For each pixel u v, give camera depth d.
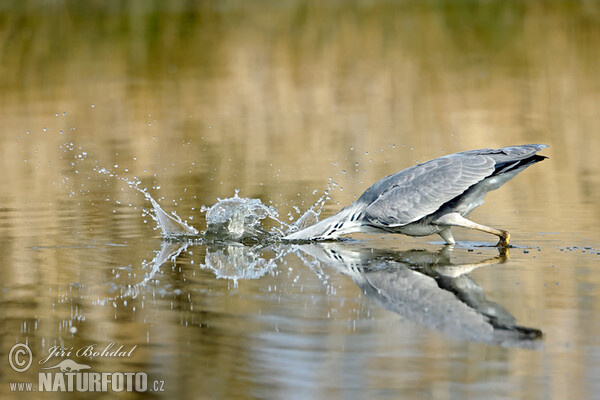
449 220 12.77
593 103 26.56
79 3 45.59
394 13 44.56
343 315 9.70
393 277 11.25
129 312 9.95
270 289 10.80
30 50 36.53
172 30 40.94
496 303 9.98
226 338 9.04
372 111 26.52
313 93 29.30
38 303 10.31
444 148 21.64
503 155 12.70
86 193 17.44
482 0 47.06
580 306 9.77
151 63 34.62
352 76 31.73
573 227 13.91
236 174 19.14
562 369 8.05
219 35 39.75
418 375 8.00
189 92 29.75
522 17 42.69
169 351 8.73
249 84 30.81
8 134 24.16
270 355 8.55
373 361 8.34
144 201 16.59
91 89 30.31
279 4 47.53
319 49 36.53
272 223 14.76
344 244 13.50
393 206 12.77
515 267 11.60
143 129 24.73
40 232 14.09
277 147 22.17
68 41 38.28
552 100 27.28
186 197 16.89
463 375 7.98
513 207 15.51
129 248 13.09
